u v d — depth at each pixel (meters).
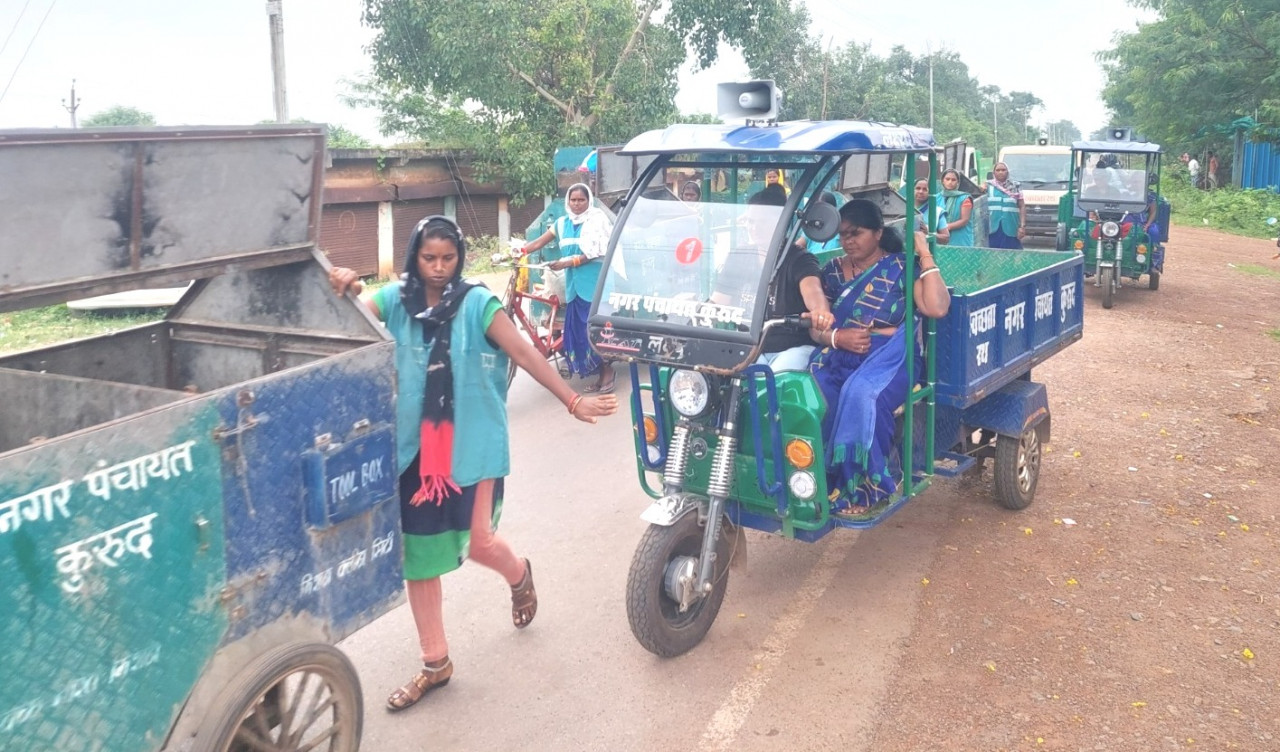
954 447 5.56
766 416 4.12
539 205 21.84
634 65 21.25
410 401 3.52
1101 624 4.32
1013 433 5.38
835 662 4.08
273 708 2.89
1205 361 9.34
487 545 3.87
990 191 12.73
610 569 4.98
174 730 2.55
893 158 5.74
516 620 4.31
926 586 4.73
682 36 21.56
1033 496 5.84
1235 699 3.74
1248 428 7.16
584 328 7.96
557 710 3.78
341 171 17.53
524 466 6.55
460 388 3.58
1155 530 5.33
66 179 2.62
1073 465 6.38
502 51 18.80
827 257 6.60
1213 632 4.24
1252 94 23.56
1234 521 5.43
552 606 4.61
